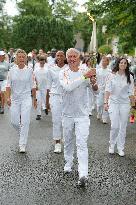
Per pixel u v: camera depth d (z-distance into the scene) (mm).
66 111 8227
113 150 10555
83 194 7406
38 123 14852
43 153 10359
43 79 17078
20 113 10570
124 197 7324
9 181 8055
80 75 8070
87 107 8211
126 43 19875
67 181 8133
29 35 64000
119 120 10375
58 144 10500
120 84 10219
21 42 64625
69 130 8359
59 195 7328
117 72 10258
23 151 10367
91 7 18844
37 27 63656
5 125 14070
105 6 18562
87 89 8180
